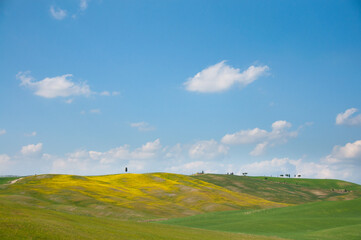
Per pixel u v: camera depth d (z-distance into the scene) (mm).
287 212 82688
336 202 88312
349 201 87125
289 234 57594
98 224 38812
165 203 108188
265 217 77062
